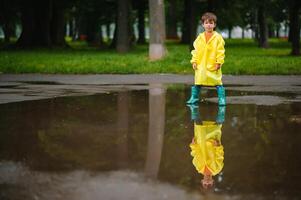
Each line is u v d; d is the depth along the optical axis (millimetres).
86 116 12734
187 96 17031
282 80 22719
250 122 11875
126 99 16141
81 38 117312
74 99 16094
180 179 7215
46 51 52531
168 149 9180
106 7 69188
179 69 28078
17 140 9898
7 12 76125
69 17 92688
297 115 12828
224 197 6398
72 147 9289
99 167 7887
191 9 57125
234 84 21078
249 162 8172
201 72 14953
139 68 28203
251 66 28406
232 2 72938
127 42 50750
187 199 6312
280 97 16594
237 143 9641
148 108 14156
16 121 12016
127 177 7312
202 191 6633
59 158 8453
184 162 8227
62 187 6801
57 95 17156
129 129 11047
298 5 44719
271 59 34625
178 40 106625
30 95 17141
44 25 60719
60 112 13367
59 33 66750
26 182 7035
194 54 15141
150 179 7207
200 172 7590
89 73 26906
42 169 7758
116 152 8922
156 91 18500
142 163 8148
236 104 15000
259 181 7090
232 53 50938
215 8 67125
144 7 74312
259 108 14117
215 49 14750
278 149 9086
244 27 105562
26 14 60062
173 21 110938
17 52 49062
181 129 11086
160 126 11414
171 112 13477
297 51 45094
